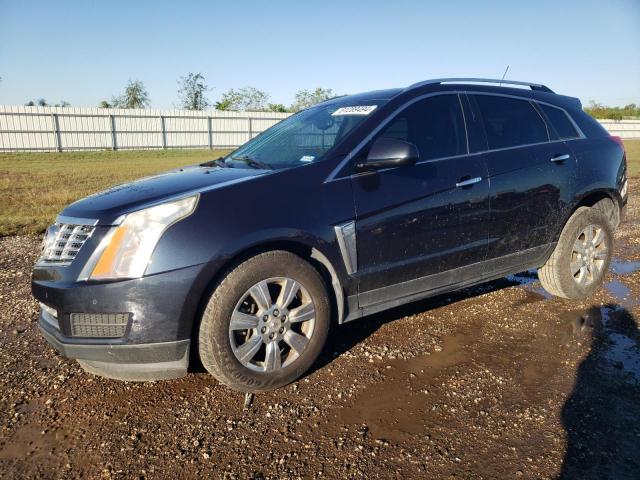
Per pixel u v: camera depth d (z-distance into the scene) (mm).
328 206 3035
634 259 5797
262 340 2865
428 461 2328
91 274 2613
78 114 31375
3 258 5973
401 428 2590
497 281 5070
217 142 37031
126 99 53062
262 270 2816
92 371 2881
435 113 3680
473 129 3807
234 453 2404
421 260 3447
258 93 52688
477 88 3998
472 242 3688
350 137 3279
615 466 2264
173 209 2664
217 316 2711
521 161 3922
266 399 2887
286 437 2523
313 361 3076
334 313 3248
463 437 2504
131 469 2295
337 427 2605
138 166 20234
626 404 2768
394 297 3422
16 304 4422
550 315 4105
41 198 10406
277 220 2855
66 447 2463
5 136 29469
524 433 2525
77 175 15828
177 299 2600
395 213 3271
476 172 3660
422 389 2971
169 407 2812
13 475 2264
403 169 3355
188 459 2361
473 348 3512
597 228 4438
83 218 2762
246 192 2854
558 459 2318
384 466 2297
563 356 3363
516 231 3928
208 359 2760
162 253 2584
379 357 3387
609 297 4508
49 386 3047
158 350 2631
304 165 3105
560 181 4129
